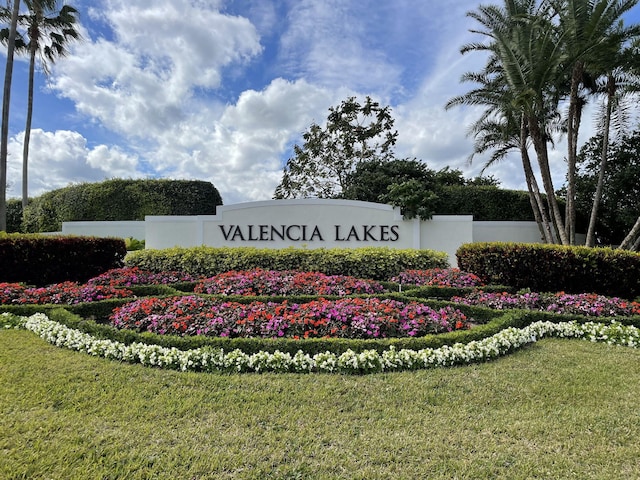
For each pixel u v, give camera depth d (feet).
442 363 12.96
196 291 23.32
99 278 25.41
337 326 15.20
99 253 29.32
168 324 15.15
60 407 9.60
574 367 13.15
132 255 30.50
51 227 54.70
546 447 8.43
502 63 41.83
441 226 38.60
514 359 13.76
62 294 20.48
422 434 8.82
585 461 7.97
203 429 8.74
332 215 37.88
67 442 8.11
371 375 11.98
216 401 10.06
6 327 16.48
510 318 16.93
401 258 29.12
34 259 26.35
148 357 12.48
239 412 9.53
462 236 38.58
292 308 16.92
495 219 50.21
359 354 12.76
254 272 25.77
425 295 22.82
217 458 7.73
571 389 11.31
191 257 29.22
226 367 12.26
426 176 51.60
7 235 26.78
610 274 23.44
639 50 40.42
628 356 14.34
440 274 25.85
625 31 40.01
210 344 13.24
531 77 40.27
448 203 50.52
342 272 28.60
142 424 8.89
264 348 13.12
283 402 10.10
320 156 65.67
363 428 9.02
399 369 12.58
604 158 45.37
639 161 50.06
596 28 37.86
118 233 47.75
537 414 9.84
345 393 10.71
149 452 7.87
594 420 9.56
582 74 45.03
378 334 14.90
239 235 37.42
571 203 44.14
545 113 48.29
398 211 38.19
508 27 43.62
